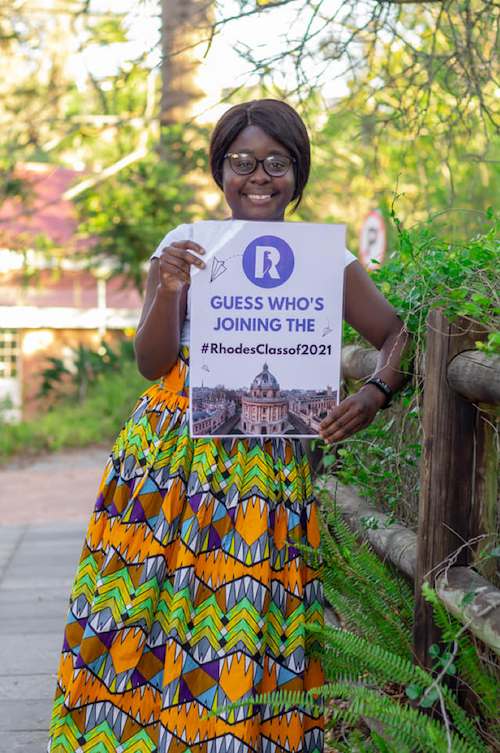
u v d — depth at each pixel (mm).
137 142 11180
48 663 3324
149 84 7941
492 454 1726
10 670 3246
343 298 1802
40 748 2572
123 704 1769
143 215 10680
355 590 2117
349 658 1952
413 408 1979
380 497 2475
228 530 1783
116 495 1872
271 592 1811
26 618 3891
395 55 3850
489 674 1692
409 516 2221
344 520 2500
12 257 12555
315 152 7820
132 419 1955
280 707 1786
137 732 1771
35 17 6484
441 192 6723
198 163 9969
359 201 8844
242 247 1756
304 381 1795
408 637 2035
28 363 17125
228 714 1688
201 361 1764
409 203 6176
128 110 8047
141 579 1785
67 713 1772
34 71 7270
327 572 2113
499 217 1972
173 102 7961
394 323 1896
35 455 9844
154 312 1759
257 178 1811
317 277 1778
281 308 1774
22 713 2840
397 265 2131
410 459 2090
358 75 3662
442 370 1722
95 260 12836
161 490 1826
